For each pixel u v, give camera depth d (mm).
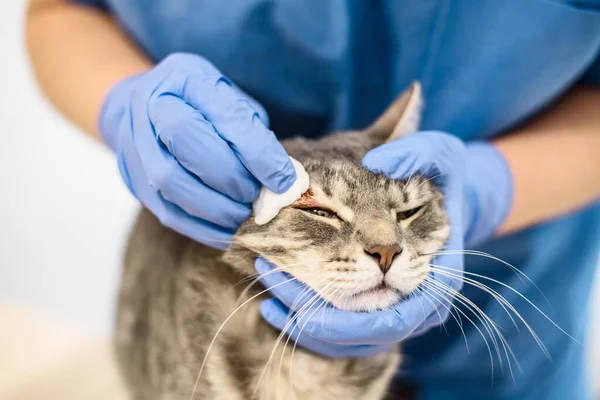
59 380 636
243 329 401
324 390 414
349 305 373
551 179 478
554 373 568
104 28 525
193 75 381
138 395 493
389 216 381
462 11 460
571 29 445
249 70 479
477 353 559
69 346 687
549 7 440
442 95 491
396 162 387
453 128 500
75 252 812
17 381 628
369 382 423
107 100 434
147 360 457
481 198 457
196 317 401
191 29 466
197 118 363
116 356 532
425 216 404
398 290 374
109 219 798
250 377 400
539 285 546
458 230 419
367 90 506
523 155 482
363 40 482
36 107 733
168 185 369
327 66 470
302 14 448
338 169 385
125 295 494
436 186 421
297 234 374
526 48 457
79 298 833
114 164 772
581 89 521
